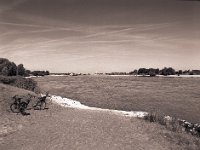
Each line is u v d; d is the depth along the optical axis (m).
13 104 22.06
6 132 16.59
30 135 16.09
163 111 32.66
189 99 46.81
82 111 24.64
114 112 26.61
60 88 65.81
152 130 18.86
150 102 40.97
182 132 19.58
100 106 34.81
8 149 13.98
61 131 16.92
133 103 39.28
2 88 25.75
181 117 28.88
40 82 89.25
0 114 19.94
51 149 13.85
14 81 35.31
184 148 15.90
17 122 18.75
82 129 17.52
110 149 14.13
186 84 92.12
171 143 16.50
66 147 14.13
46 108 23.73
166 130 19.42
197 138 18.48
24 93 26.38
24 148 14.03
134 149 14.52
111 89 67.81
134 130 18.36
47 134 16.27
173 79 130.12
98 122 19.73
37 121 19.31
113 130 17.81
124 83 98.00
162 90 67.00
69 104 32.28
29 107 23.25
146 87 77.50
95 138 15.75
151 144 15.76
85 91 59.34
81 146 14.31
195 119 28.09
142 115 25.81
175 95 54.16
